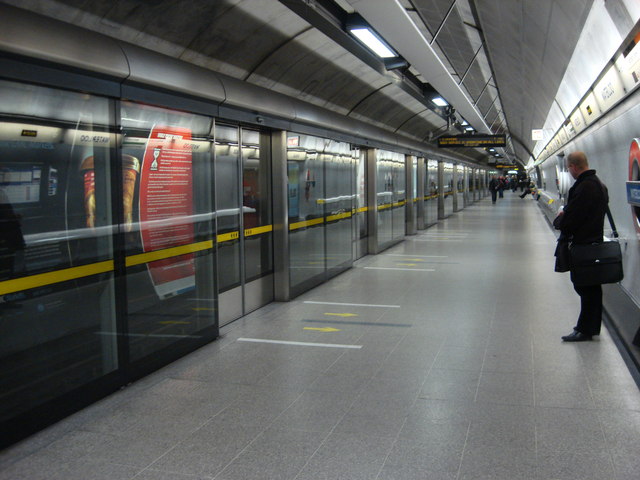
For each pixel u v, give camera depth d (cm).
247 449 350
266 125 711
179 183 538
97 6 427
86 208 423
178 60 526
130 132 469
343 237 1041
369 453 342
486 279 934
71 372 410
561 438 356
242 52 632
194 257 564
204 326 583
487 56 1035
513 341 576
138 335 481
